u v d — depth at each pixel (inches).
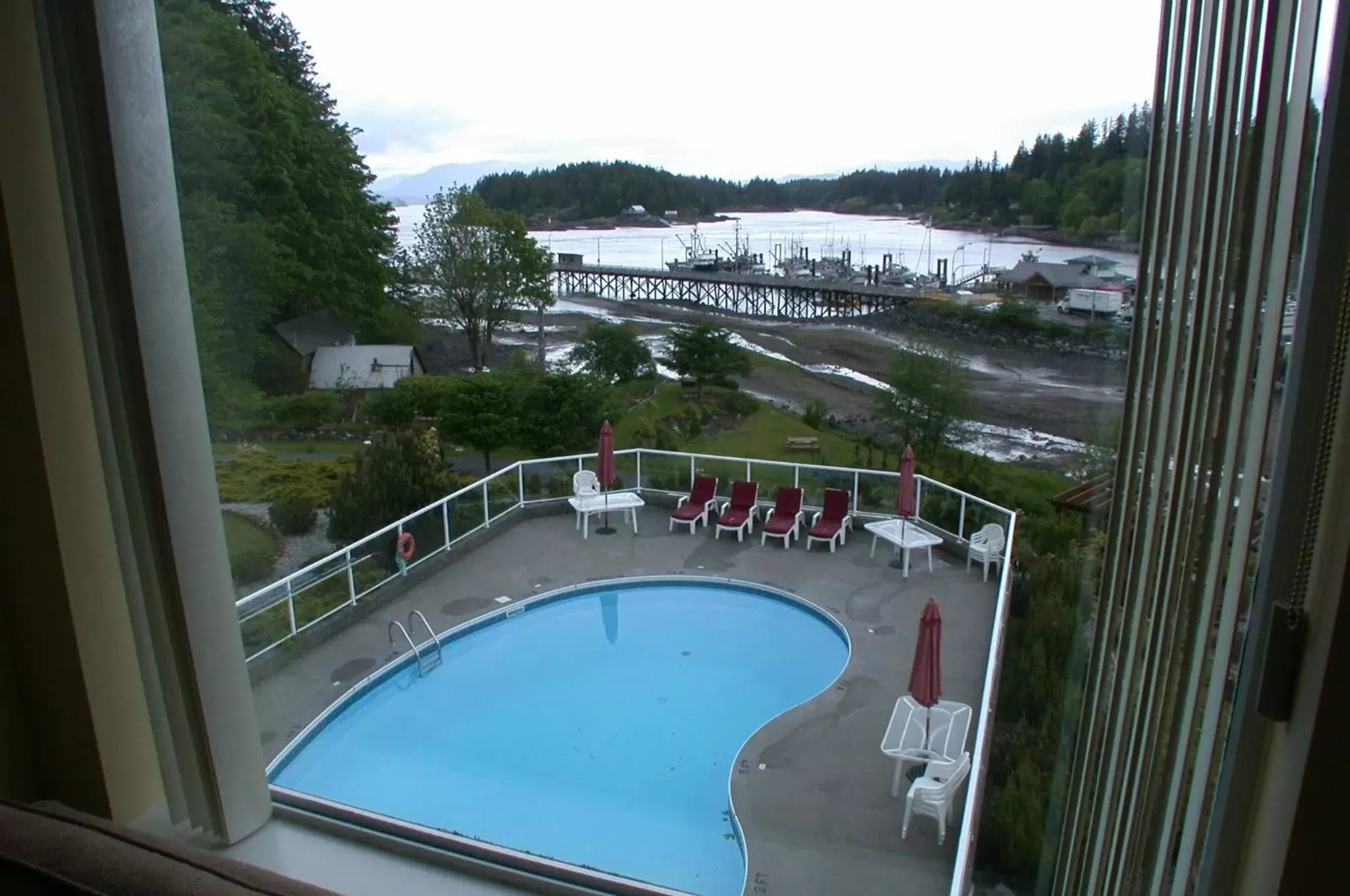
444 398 548.7
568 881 104.0
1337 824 42.0
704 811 233.0
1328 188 39.4
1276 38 44.2
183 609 99.8
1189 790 55.1
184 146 357.7
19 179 90.2
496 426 562.9
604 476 452.4
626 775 253.4
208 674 103.7
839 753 253.0
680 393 546.0
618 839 223.9
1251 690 45.6
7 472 97.0
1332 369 40.2
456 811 240.5
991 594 334.3
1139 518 62.2
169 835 108.6
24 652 103.0
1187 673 55.0
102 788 105.2
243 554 369.4
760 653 332.8
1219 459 51.1
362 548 377.7
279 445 432.8
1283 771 43.8
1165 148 57.1
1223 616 50.4
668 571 402.9
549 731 281.4
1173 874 56.4
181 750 105.3
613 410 580.1
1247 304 47.8
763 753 256.1
